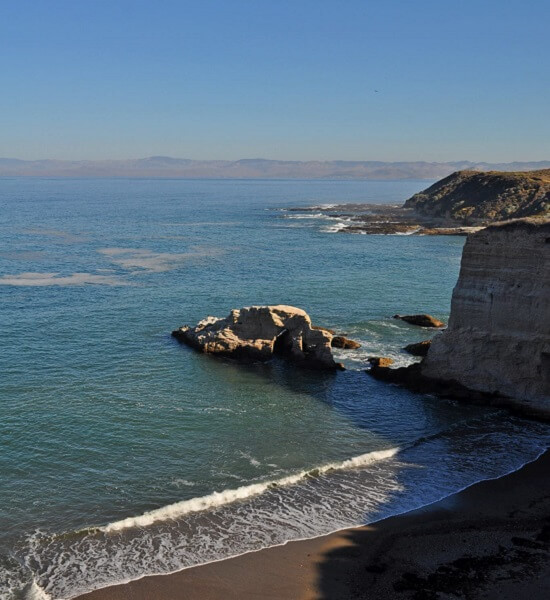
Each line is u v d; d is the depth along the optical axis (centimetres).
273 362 4156
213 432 3073
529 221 3412
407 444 3009
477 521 2353
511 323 3425
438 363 3672
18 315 5125
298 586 1980
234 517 2353
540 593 1923
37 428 3022
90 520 2302
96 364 3994
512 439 3078
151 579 1994
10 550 2116
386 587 1970
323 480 2653
